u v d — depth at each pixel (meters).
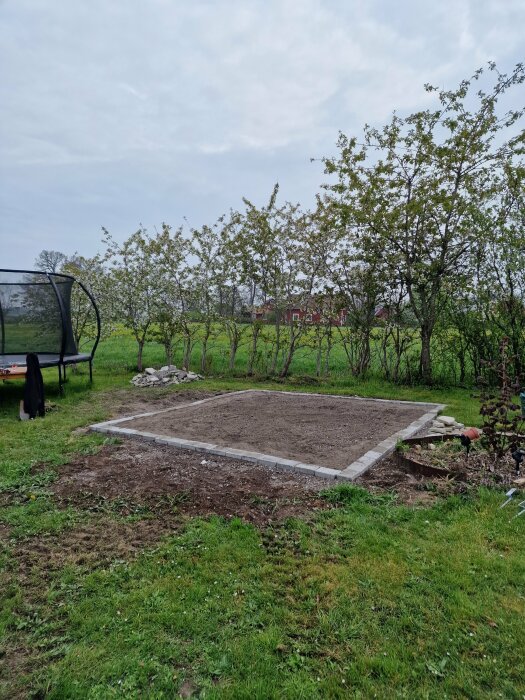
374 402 7.12
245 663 1.82
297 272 9.75
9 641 1.98
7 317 9.65
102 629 2.03
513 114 7.69
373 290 9.12
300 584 2.33
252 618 2.08
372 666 1.80
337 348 12.24
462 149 8.01
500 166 7.93
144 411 6.84
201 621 2.07
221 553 2.63
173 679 1.75
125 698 1.66
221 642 1.94
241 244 9.88
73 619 2.09
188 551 2.67
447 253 8.51
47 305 9.32
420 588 2.28
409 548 2.67
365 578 2.38
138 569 2.48
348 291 9.47
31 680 1.76
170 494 3.49
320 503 3.31
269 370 10.71
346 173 8.48
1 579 2.42
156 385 9.03
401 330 9.09
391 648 1.89
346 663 1.82
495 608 2.11
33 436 5.23
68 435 5.28
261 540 2.79
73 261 12.05
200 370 10.98
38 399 6.27
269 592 2.27
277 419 5.89
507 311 7.90
